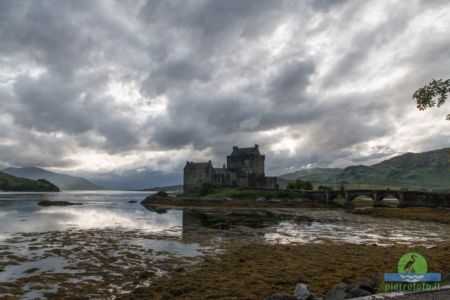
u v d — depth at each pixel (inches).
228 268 819.4
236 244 1210.0
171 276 749.9
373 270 753.6
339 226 1903.3
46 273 788.6
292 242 1279.5
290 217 2518.5
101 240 1284.4
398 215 2559.1
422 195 3348.9
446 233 1609.3
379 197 3654.0
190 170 5344.5
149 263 892.0
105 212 2864.2
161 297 601.0
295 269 789.2
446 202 3142.2
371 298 358.6
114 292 645.9
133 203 4648.1
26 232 1493.6
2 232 1492.4
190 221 2098.9
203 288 644.1
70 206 3693.4
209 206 3927.2
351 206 3831.2
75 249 1093.1
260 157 5723.4
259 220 2224.4
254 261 904.3
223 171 5570.9
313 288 613.9
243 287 640.4
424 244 1246.9
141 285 690.2
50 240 1272.1
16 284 697.6
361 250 1067.9
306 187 4921.3
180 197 4606.3
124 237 1365.7
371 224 2043.6
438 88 504.4
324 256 967.0
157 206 3973.9
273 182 5137.8
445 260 837.8
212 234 1481.3
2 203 3946.9
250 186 5147.6
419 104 519.5
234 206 3850.9
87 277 753.6
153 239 1320.1
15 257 965.2
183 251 1066.7
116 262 905.5
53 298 613.3
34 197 6141.7
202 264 875.4
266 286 642.2
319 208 3718.0
